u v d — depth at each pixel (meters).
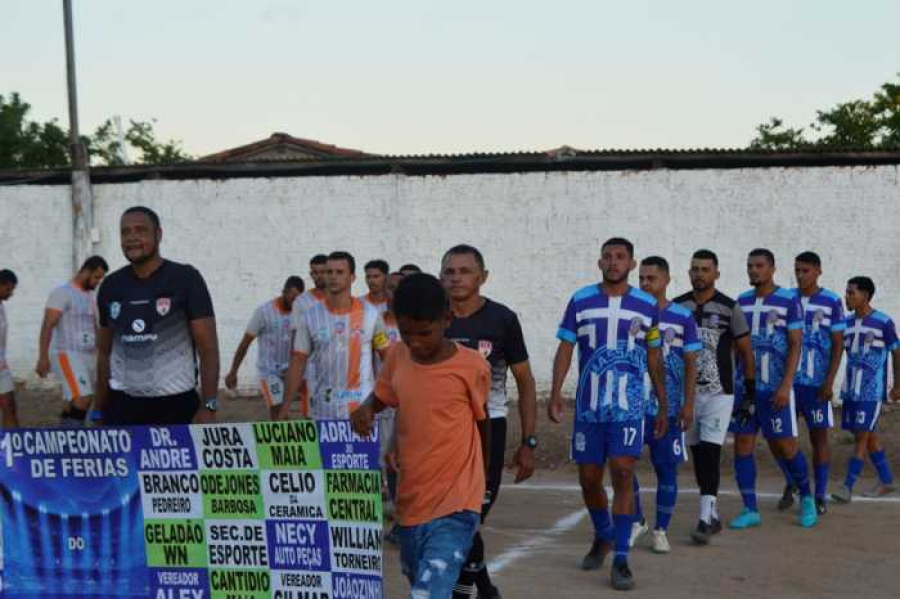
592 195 16.98
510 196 17.23
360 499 5.47
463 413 5.17
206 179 18.06
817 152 16.36
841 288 16.38
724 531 9.35
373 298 10.78
